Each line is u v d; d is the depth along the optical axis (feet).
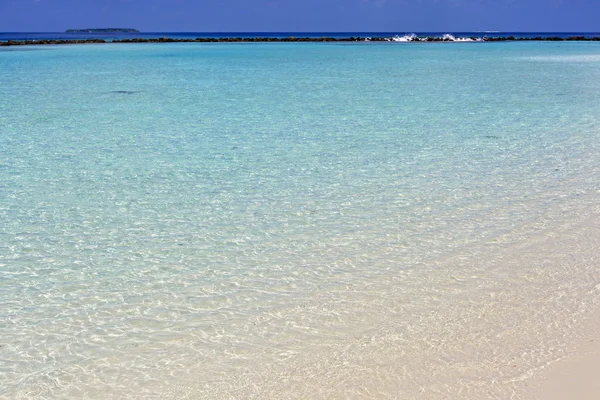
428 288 20.17
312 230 25.73
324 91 74.33
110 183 32.94
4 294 19.99
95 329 17.74
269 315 18.48
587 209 28.02
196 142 43.34
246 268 21.97
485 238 24.64
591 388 14.35
